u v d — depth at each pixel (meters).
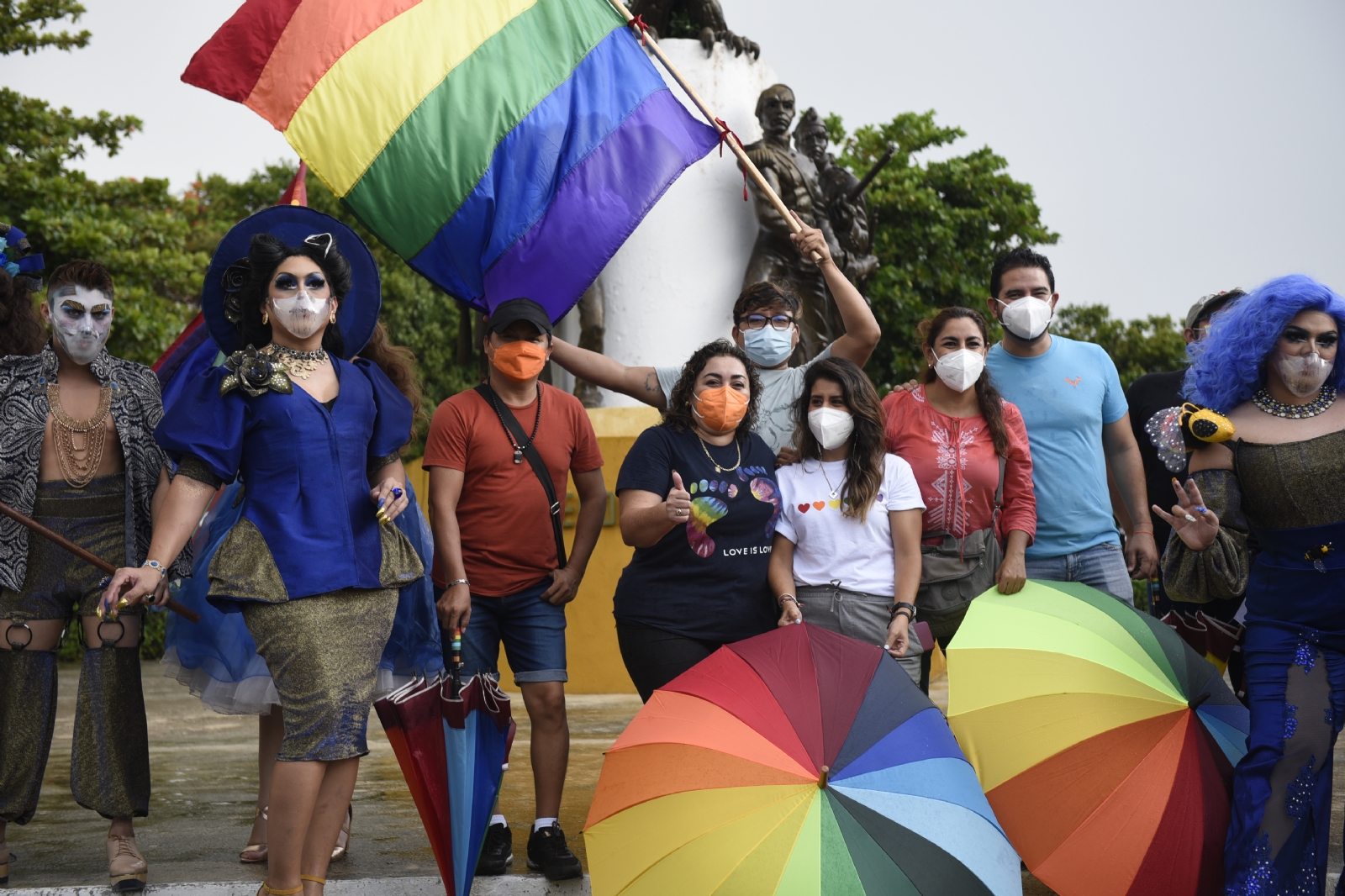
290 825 3.50
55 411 4.17
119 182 16.89
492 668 4.32
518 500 4.28
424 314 21.31
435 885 3.98
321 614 3.61
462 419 4.29
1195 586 3.85
